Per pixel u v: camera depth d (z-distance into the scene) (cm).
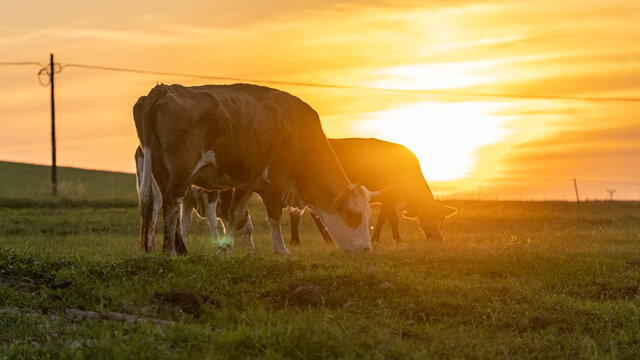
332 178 1383
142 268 980
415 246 1482
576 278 1093
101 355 612
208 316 824
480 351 734
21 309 773
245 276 973
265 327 709
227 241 1400
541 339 800
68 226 2245
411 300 898
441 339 760
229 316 822
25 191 4841
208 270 985
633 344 800
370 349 677
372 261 1157
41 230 2170
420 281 987
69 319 762
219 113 1173
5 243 1694
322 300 880
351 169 1769
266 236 1927
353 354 654
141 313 818
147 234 1162
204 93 1182
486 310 883
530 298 934
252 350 653
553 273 1121
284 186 1348
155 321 776
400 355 666
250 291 920
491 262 1166
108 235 2048
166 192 1132
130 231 2203
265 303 877
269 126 1277
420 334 780
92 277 921
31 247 1440
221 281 941
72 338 685
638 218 2627
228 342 664
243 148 1227
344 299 901
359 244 1364
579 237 1833
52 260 969
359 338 692
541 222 2447
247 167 1252
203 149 1162
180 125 1129
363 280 952
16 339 679
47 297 820
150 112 1135
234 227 1417
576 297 1008
